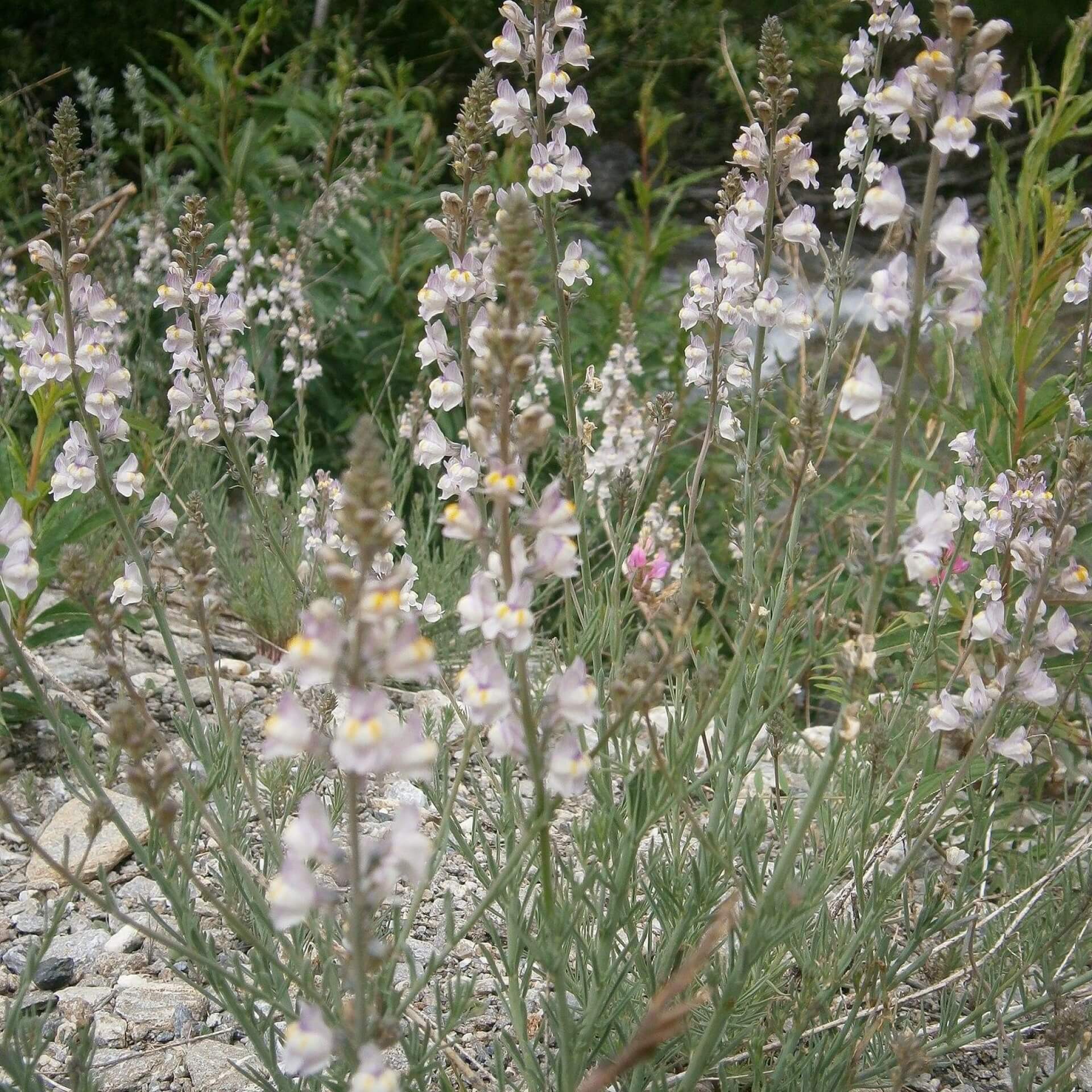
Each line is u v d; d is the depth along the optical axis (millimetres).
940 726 2688
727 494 6824
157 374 6391
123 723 1915
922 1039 2674
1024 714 3184
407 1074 2080
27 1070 2088
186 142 8586
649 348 7543
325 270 7371
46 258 2672
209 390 3229
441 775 3096
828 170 18172
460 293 2877
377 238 7559
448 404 2980
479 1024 2799
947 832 3477
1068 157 14852
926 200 1928
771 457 3641
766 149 3053
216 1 11555
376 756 1579
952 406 4684
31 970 2193
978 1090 2820
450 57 14156
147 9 11352
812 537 5012
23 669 2174
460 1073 2562
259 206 7824
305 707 3156
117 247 6527
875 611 1983
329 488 4441
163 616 2701
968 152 1902
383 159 8906
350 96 8602
